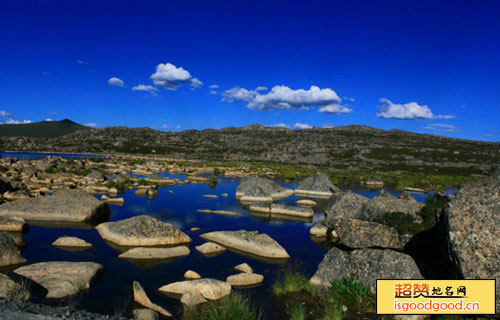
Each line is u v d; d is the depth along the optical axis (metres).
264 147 132.75
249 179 36.25
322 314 9.46
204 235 17.86
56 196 21.38
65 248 15.09
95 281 11.58
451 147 120.69
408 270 10.42
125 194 31.39
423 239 14.79
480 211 8.80
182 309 9.77
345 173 65.88
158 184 39.03
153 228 16.56
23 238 16.45
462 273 8.52
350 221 16.70
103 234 17.00
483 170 84.38
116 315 9.15
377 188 46.38
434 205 17.08
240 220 22.62
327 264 11.98
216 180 45.31
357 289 10.17
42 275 11.23
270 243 15.70
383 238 15.60
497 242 8.28
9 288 9.39
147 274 12.44
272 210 25.44
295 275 12.29
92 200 21.39
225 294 10.72
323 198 35.28
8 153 111.12
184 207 26.12
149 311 9.10
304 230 20.72
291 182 50.59
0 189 26.81
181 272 12.77
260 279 12.12
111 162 74.50
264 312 9.68
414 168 88.00
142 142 144.00
